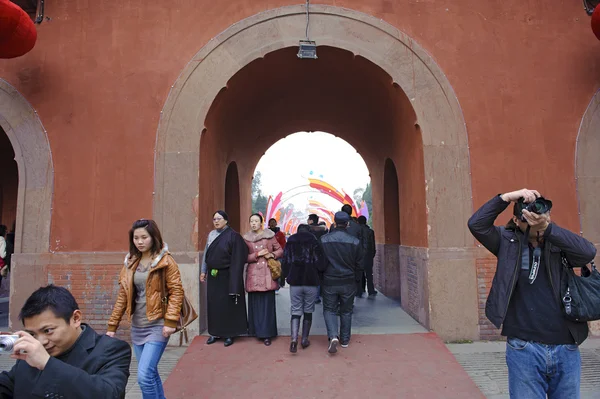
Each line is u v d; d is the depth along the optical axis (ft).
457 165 18.47
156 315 9.98
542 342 7.69
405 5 19.54
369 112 25.91
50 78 19.08
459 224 18.11
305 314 16.31
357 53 19.03
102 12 19.44
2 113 18.92
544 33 19.49
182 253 17.94
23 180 18.54
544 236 7.75
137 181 18.42
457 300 17.70
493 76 19.12
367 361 14.74
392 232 29.09
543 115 18.94
